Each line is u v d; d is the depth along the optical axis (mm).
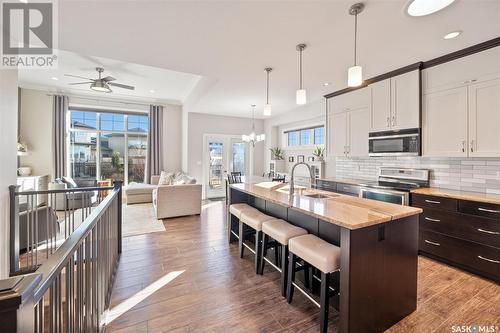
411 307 1837
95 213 1600
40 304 789
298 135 6668
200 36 2426
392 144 3424
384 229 1633
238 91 4492
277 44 2584
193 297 2080
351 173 4645
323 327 1608
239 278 2410
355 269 1493
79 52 2820
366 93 3834
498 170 2717
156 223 4387
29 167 5656
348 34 2359
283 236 2055
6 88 2549
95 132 6633
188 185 4863
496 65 2465
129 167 7102
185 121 6992
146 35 2416
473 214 2438
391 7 1929
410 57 2906
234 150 7594
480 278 2389
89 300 1443
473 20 2094
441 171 3238
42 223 3256
